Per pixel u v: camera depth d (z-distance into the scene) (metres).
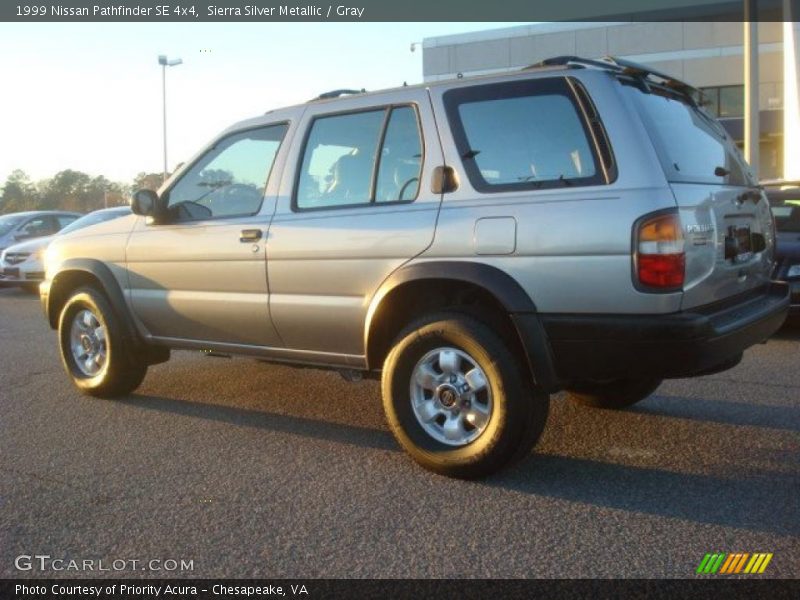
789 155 25.25
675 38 31.06
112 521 3.95
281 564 3.48
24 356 8.26
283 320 5.05
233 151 5.51
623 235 3.88
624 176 3.97
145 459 4.86
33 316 11.64
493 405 4.23
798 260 8.35
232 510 4.06
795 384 6.46
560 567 3.40
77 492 4.33
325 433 5.34
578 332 4.01
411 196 4.58
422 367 4.50
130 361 6.10
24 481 4.51
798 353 7.71
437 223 4.39
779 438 5.06
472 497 4.18
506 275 4.16
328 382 6.80
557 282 4.04
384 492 4.27
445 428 4.46
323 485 4.38
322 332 4.92
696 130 4.65
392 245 4.52
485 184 4.33
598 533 3.72
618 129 4.04
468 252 4.28
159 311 5.73
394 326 4.76
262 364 7.55
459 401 4.39
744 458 4.71
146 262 5.75
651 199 3.87
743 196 4.62
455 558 3.50
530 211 4.12
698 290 4.01
